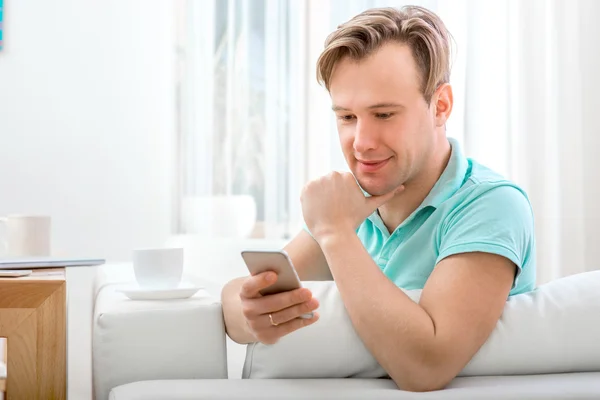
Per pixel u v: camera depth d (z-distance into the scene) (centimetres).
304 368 98
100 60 305
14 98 299
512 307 102
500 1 319
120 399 90
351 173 115
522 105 319
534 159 320
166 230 309
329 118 312
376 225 130
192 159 303
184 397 90
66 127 303
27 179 300
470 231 107
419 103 112
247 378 100
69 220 303
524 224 110
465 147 319
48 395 105
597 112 322
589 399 91
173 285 118
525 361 99
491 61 320
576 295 103
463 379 98
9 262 124
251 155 306
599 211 322
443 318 96
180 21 303
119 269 171
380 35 109
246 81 306
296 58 310
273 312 93
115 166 306
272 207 306
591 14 321
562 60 321
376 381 97
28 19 300
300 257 137
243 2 306
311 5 311
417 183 121
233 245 287
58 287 106
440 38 113
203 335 105
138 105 308
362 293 98
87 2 304
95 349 103
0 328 104
